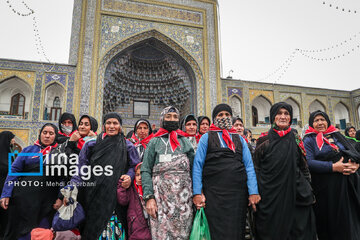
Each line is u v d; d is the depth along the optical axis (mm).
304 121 10719
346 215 1724
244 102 9891
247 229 1960
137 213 1696
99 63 7980
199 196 1617
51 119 8406
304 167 1752
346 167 1728
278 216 1597
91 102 7609
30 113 7535
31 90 7664
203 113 8898
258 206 1700
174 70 9727
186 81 9602
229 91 9805
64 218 1608
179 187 1611
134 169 1823
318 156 1897
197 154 1732
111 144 1787
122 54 8922
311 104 11953
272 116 1838
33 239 1638
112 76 8953
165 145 1730
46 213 1797
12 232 1765
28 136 7402
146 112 10250
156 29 8797
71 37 8742
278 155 1684
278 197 1618
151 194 1587
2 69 7609
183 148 1754
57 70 7887
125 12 8602
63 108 7629
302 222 1621
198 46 9297
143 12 8805
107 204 1653
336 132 1951
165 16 9055
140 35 8656
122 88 9648
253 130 9844
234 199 1603
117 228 1740
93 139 1856
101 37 8195
